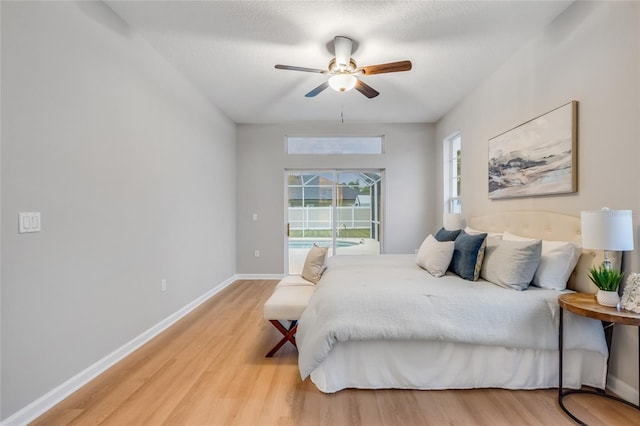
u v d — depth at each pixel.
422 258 2.74
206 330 2.85
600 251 1.86
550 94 2.35
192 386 1.92
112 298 2.22
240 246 5.12
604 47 1.88
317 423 1.59
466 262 2.33
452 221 3.80
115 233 2.26
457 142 4.54
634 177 1.71
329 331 1.80
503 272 2.08
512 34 2.49
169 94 3.01
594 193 1.96
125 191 2.37
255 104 4.15
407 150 5.05
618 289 1.78
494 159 3.10
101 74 2.12
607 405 1.71
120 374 2.07
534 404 1.73
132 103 2.45
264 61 2.95
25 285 1.60
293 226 5.28
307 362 1.81
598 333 1.81
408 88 3.59
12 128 1.54
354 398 1.81
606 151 1.87
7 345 1.51
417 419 1.62
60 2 1.80
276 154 5.09
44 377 1.69
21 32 1.58
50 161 1.74
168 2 2.13
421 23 2.35
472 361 1.88
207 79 3.35
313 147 5.20
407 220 5.08
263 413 1.67
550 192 2.32
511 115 2.85
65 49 1.83
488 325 1.82
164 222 2.92
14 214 1.54
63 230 1.82
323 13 2.24
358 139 5.20
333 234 5.25
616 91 1.80
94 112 2.06
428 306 1.88
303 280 2.89
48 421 1.60
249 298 3.92
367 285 2.11
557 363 1.86
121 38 2.32
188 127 3.40
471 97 3.67
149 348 2.47
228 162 4.71
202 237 3.76
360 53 2.79
